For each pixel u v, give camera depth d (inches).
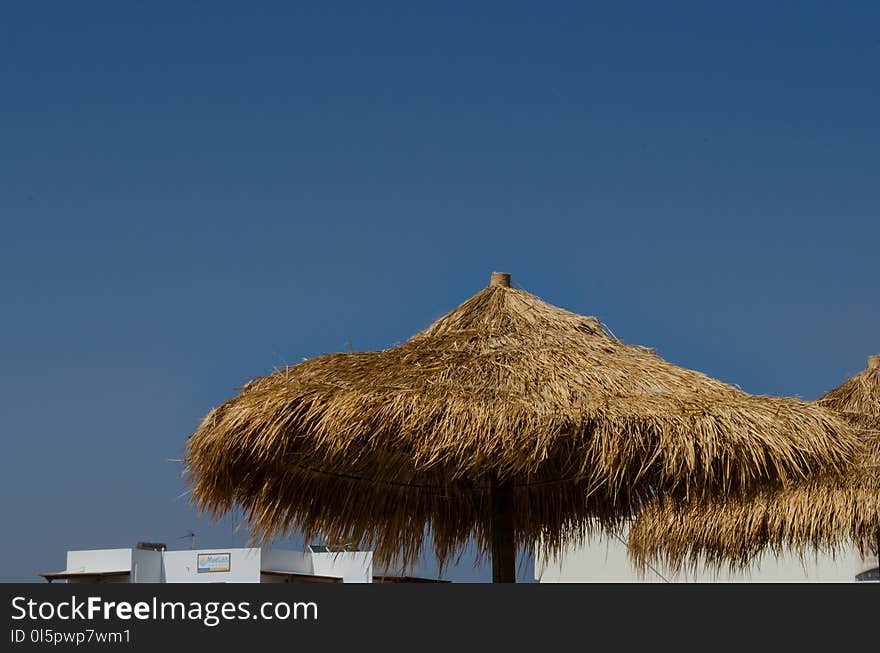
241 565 1243.8
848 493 343.3
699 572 692.7
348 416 195.9
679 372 225.8
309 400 202.8
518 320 239.1
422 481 276.2
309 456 235.9
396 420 198.1
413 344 230.8
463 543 280.2
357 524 264.7
